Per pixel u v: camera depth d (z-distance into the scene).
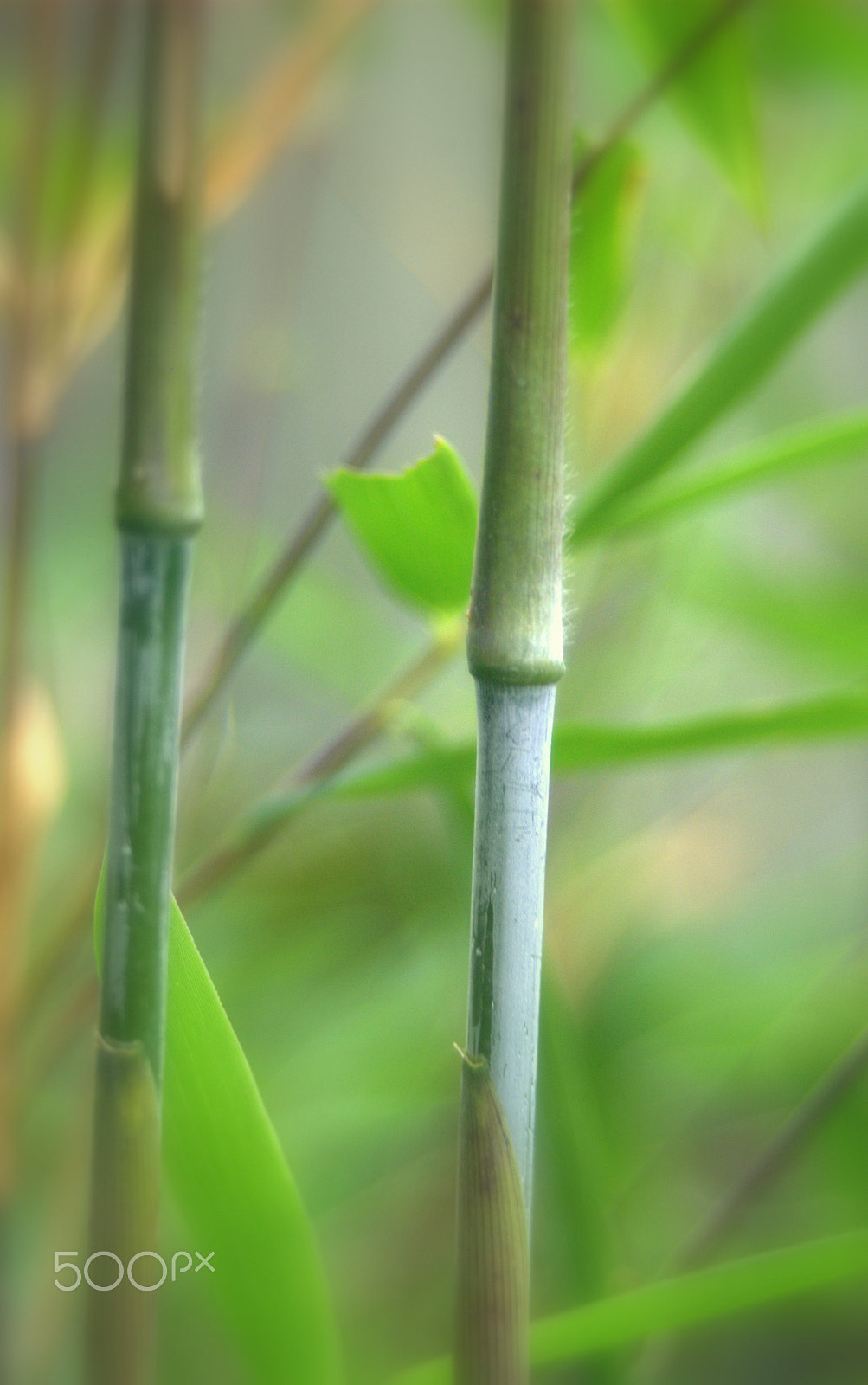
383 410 0.52
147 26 0.45
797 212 0.81
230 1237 0.48
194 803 0.58
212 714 0.56
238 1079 0.46
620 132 0.51
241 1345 0.49
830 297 0.51
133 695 0.45
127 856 0.45
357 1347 0.72
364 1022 0.84
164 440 0.46
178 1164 0.47
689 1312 0.52
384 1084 0.79
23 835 0.55
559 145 0.42
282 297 0.73
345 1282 0.77
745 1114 0.79
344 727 0.54
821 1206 0.81
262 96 0.57
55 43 0.55
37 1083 0.56
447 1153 0.78
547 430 0.43
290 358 0.75
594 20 0.67
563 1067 0.54
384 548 0.49
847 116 0.74
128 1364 0.46
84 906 0.56
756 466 0.53
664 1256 0.75
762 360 0.51
